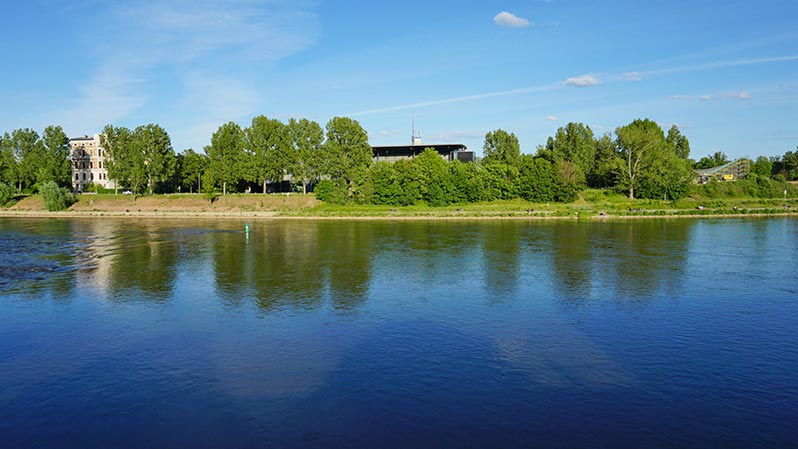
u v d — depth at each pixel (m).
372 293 35.03
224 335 26.05
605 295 34.56
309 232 73.31
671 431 16.77
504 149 134.38
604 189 119.38
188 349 24.03
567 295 34.53
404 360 22.64
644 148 113.25
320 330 26.80
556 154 128.75
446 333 26.38
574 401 18.78
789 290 36.03
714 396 19.31
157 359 22.81
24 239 65.38
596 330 27.05
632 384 20.27
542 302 32.69
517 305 31.95
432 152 113.44
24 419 17.56
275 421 17.28
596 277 40.38
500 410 18.06
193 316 29.41
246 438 16.25
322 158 116.50
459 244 59.34
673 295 34.59
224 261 47.97
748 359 23.00
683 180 113.31
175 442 16.08
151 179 122.38
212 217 102.19
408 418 17.50
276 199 113.62
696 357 23.23
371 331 26.67
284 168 119.50
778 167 164.00
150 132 121.62
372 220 93.50
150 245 59.41
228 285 37.50
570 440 16.17
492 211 100.31
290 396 19.12
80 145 164.62
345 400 18.80
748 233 69.50
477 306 31.67
